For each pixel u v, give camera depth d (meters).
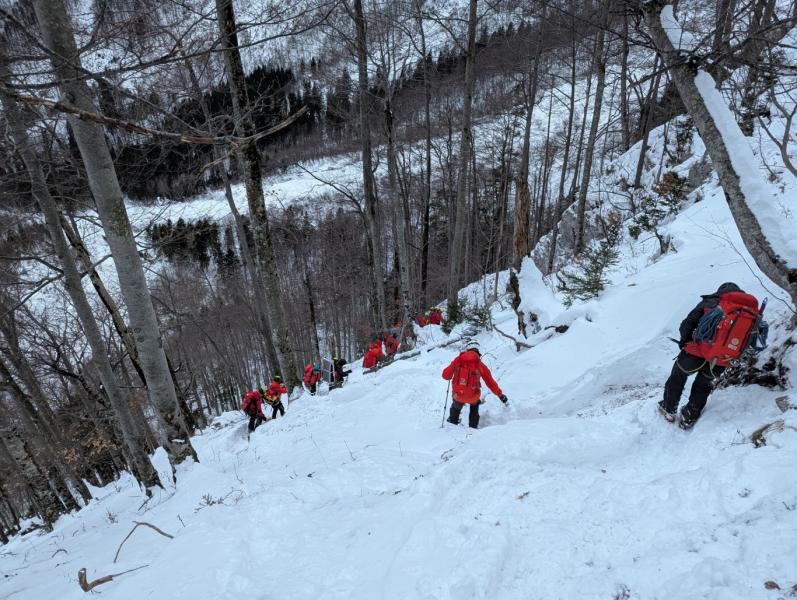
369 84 17.36
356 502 4.57
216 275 33.59
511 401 7.48
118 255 6.18
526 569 2.72
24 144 5.07
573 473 3.75
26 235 8.30
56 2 3.85
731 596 1.99
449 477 4.30
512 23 21.75
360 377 13.31
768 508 2.50
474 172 25.12
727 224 11.19
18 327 16.36
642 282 9.60
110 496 11.67
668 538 2.62
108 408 15.66
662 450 3.97
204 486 6.27
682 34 4.40
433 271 29.73
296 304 33.00
